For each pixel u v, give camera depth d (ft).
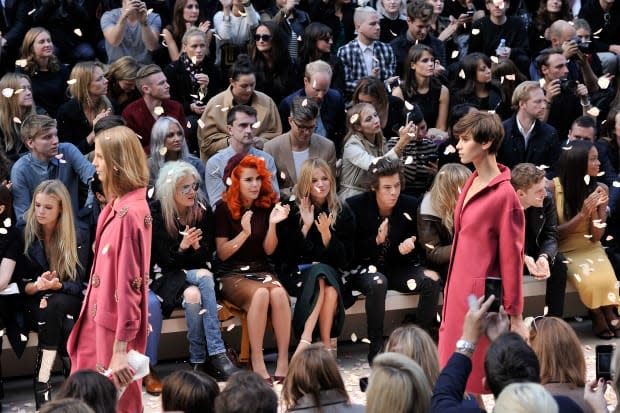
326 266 29.55
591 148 32.55
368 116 33.30
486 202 23.04
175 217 28.76
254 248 29.60
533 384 15.15
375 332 29.94
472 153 23.06
